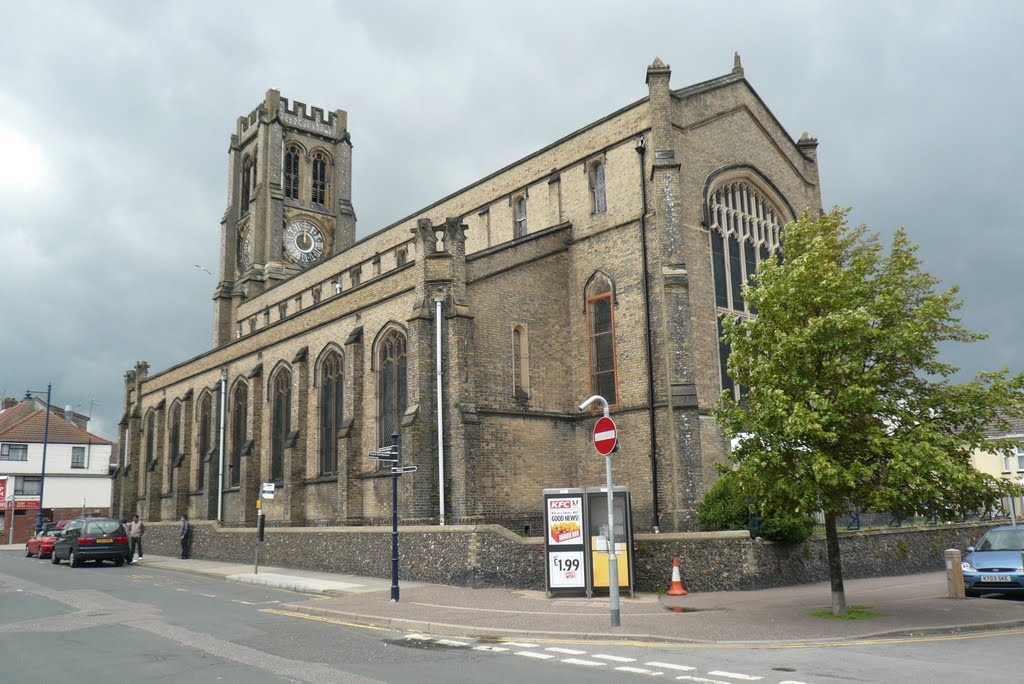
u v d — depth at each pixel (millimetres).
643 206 33594
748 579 24719
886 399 18438
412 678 12531
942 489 18047
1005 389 18562
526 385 33406
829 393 19047
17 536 81250
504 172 42188
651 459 31578
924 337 18875
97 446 87062
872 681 11945
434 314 31344
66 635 17484
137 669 13539
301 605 21844
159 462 57688
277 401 44250
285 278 69562
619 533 23391
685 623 17984
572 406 35094
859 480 18562
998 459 52438
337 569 31078
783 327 19719
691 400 30781
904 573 30672
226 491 48062
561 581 23031
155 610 21875
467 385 30547
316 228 74750
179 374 56562
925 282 19594
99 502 86250
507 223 41594
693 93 35062
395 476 22891
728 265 35469
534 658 14414
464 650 15344
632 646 15695
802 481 18406
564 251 36281
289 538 34438
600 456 33500
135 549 49062
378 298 35375
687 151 34250
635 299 33406
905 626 17141
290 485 39688
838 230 20922
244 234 73188
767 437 18812
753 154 37688
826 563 27406
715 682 12070
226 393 49375
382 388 35094
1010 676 12164
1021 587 21594
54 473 84312
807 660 13867
